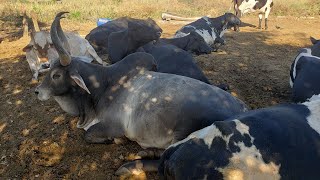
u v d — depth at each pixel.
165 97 2.11
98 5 8.26
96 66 2.42
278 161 1.41
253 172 1.42
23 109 2.85
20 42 5.10
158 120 2.10
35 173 2.15
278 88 3.17
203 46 4.05
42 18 7.02
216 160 1.47
